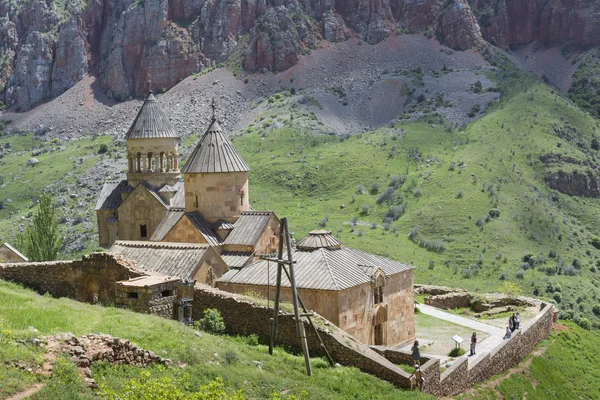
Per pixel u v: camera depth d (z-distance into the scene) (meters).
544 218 135.25
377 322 42.00
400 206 140.62
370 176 158.75
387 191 148.25
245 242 45.56
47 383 19.55
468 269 115.12
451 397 34.75
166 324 28.83
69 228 142.62
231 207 48.03
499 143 167.00
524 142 165.50
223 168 47.75
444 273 113.62
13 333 21.92
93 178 178.00
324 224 135.75
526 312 57.44
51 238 71.94
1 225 151.62
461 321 53.53
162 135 64.81
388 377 31.42
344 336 33.47
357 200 148.12
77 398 19.25
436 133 183.12
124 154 197.25
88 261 36.41
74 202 162.12
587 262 122.62
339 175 160.00
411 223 134.00
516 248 123.75
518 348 46.88
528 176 151.88
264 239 46.47
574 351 53.34
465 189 143.38
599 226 140.38
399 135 183.12
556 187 151.12
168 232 47.34
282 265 31.41
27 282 37.72
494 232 128.50
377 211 142.38
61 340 21.92
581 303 104.31
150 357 23.86
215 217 47.81
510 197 141.25
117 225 63.94
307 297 38.69
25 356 20.31
